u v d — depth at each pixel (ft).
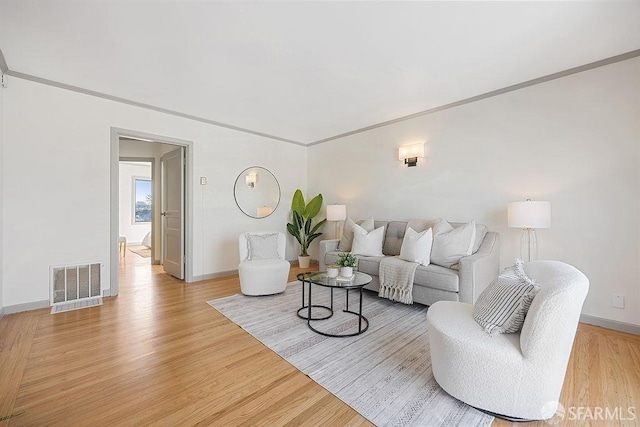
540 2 5.58
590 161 8.01
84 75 8.74
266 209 15.66
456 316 5.24
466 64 8.07
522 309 4.46
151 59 7.79
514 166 9.46
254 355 6.26
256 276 10.28
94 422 4.22
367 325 7.89
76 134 9.63
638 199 7.30
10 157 8.48
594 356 6.19
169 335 7.23
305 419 4.34
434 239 9.77
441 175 11.41
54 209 9.25
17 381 5.20
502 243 9.75
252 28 6.43
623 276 7.52
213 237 13.48
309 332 7.47
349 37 6.78
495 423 4.25
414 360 6.07
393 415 4.42
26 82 8.71
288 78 8.95
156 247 16.69
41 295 9.03
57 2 5.56
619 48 7.24
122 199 25.07
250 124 13.79
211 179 13.38
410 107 11.52
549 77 8.68
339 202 15.74
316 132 15.20
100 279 10.08
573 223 8.30
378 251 11.44
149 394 4.89
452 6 5.71
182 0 5.53
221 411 4.50
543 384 4.08
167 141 11.91
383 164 13.55
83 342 6.79
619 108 7.56
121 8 5.76
